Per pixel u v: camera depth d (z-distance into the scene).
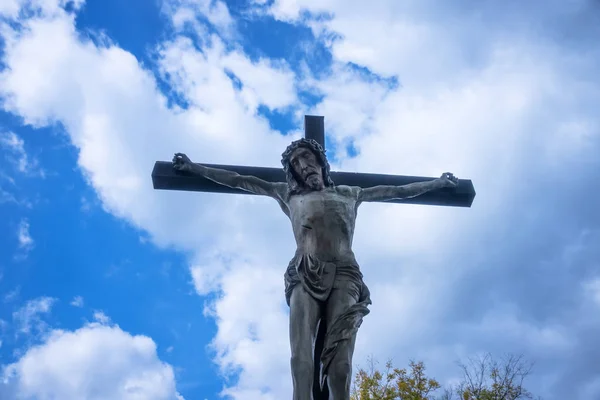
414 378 13.64
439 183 9.12
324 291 7.03
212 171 8.72
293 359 6.66
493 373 13.71
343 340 6.71
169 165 8.96
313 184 7.87
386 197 8.64
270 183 8.47
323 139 9.28
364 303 6.97
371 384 13.56
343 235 7.52
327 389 6.75
